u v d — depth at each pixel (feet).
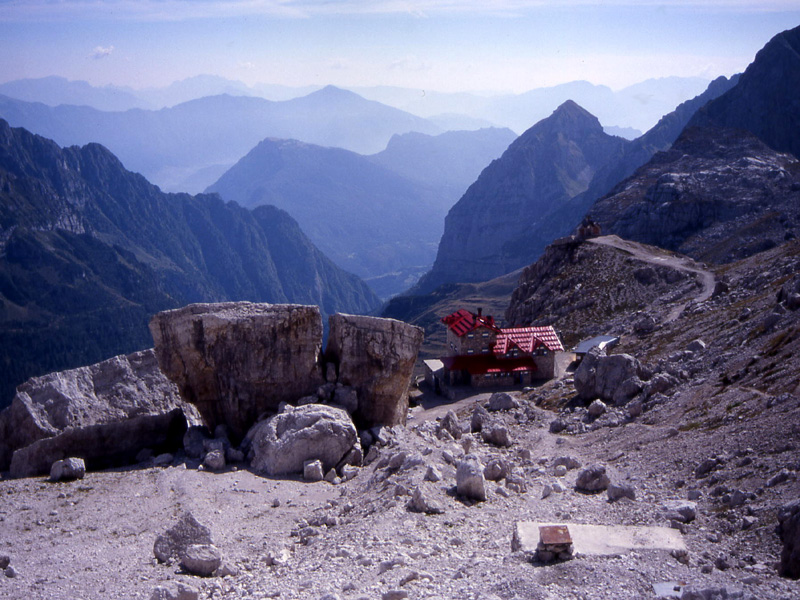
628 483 130.93
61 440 185.57
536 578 77.66
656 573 77.56
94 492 158.71
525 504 121.90
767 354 183.42
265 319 203.51
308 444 173.58
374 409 212.84
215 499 150.51
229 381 204.54
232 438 206.18
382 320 212.02
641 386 212.64
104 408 207.21
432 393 318.24
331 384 209.36
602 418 197.88
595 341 333.42
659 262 512.63
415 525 108.68
